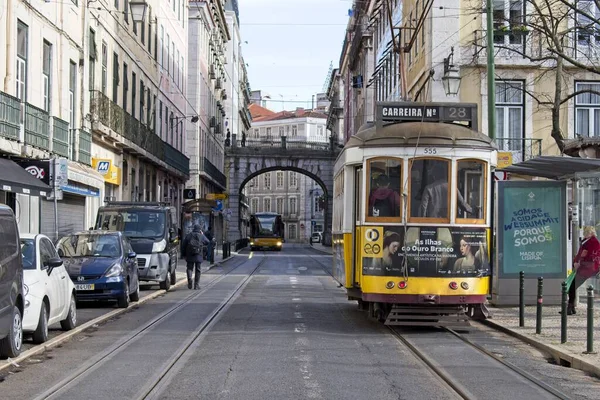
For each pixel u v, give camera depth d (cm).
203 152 7344
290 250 8956
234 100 11050
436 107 1670
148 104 4591
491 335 1559
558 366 1214
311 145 9156
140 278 2670
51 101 2741
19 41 2456
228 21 10650
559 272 1956
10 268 1171
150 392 979
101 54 3431
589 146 2044
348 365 1180
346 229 1678
